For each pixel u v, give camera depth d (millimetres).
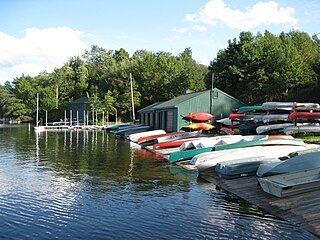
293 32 69500
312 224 8188
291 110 26266
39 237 7852
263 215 9188
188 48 104000
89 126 60719
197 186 12750
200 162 15797
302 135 24547
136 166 17438
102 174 15258
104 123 67750
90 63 106500
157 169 16484
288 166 11000
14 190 12195
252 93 46438
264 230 8102
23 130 55781
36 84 92438
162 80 67938
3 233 8078
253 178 12969
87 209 9883
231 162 13961
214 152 16828
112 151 24438
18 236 7906
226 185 12562
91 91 80062
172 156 18188
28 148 26750
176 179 14078
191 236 7828
